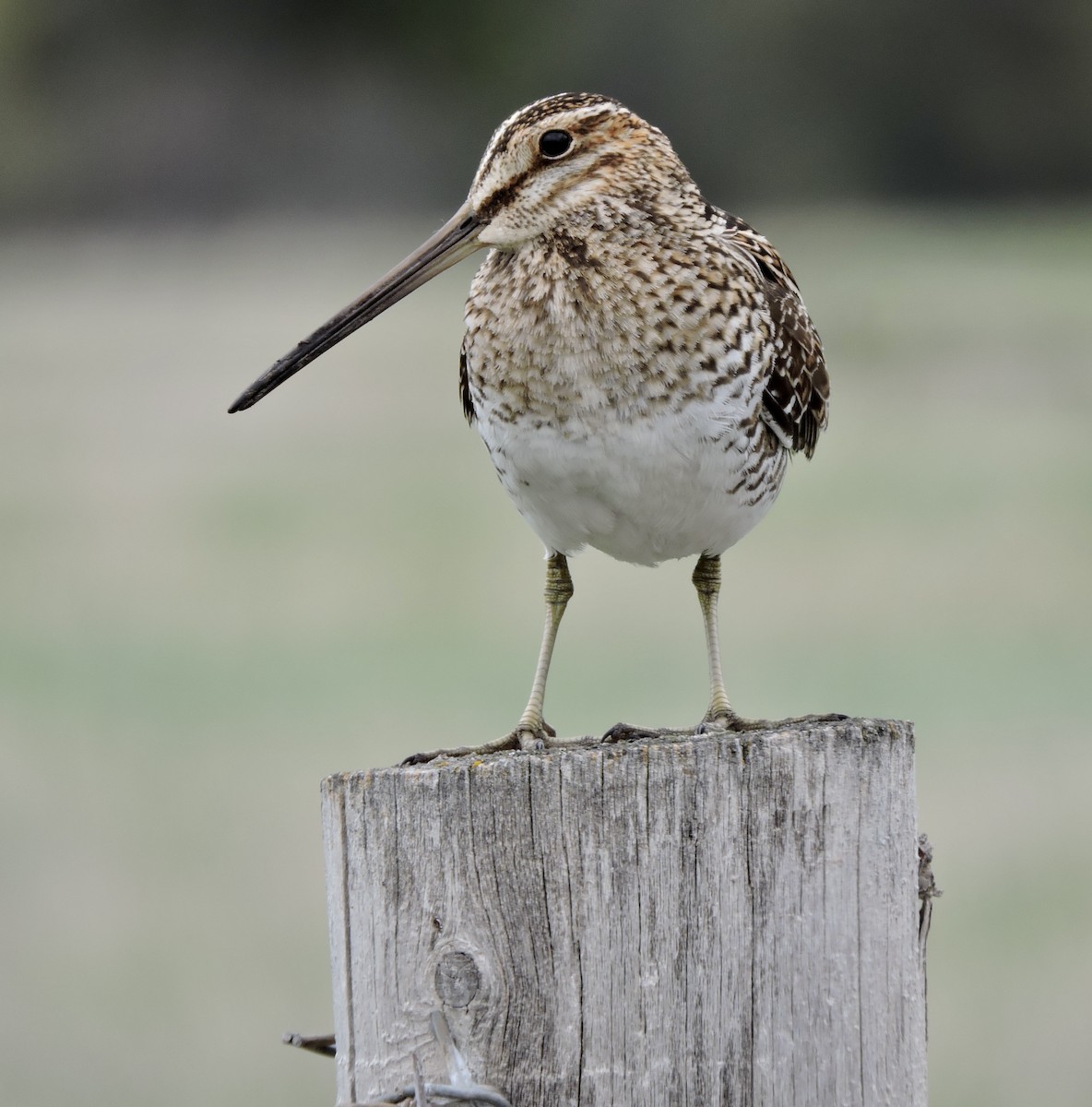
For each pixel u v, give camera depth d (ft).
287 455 70.38
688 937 15.71
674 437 20.85
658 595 53.06
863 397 73.56
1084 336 81.87
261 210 140.87
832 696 44.39
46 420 76.28
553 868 15.60
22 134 141.49
